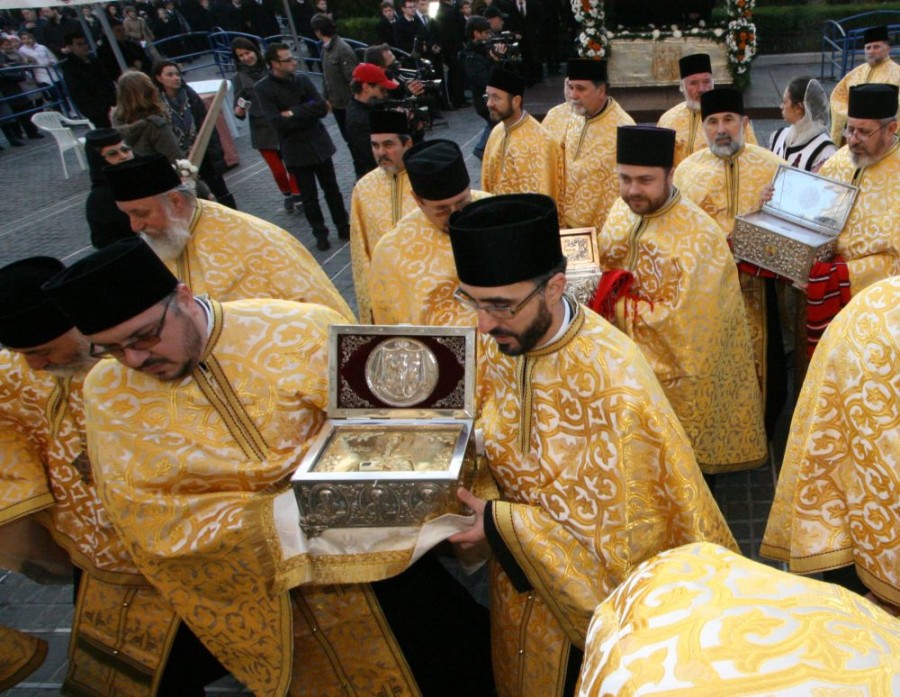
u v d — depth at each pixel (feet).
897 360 5.45
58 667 10.14
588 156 16.60
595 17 36.58
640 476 5.89
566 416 6.15
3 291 6.60
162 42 54.29
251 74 27.17
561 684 6.84
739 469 11.52
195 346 6.42
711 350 10.16
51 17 50.93
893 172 10.89
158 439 6.66
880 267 10.74
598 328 6.10
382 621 7.23
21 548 8.16
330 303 10.41
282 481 6.73
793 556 6.31
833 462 6.08
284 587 6.28
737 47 35.91
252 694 9.30
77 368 7.04
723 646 2.26
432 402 6.47
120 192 9.37
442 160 9.05
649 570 2.88
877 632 2.31
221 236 10.08
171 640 7.48
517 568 6.22
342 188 31.19
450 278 10.23
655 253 10.09
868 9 48.65
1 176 39.34
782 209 11.47
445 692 7.75
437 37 42.98
